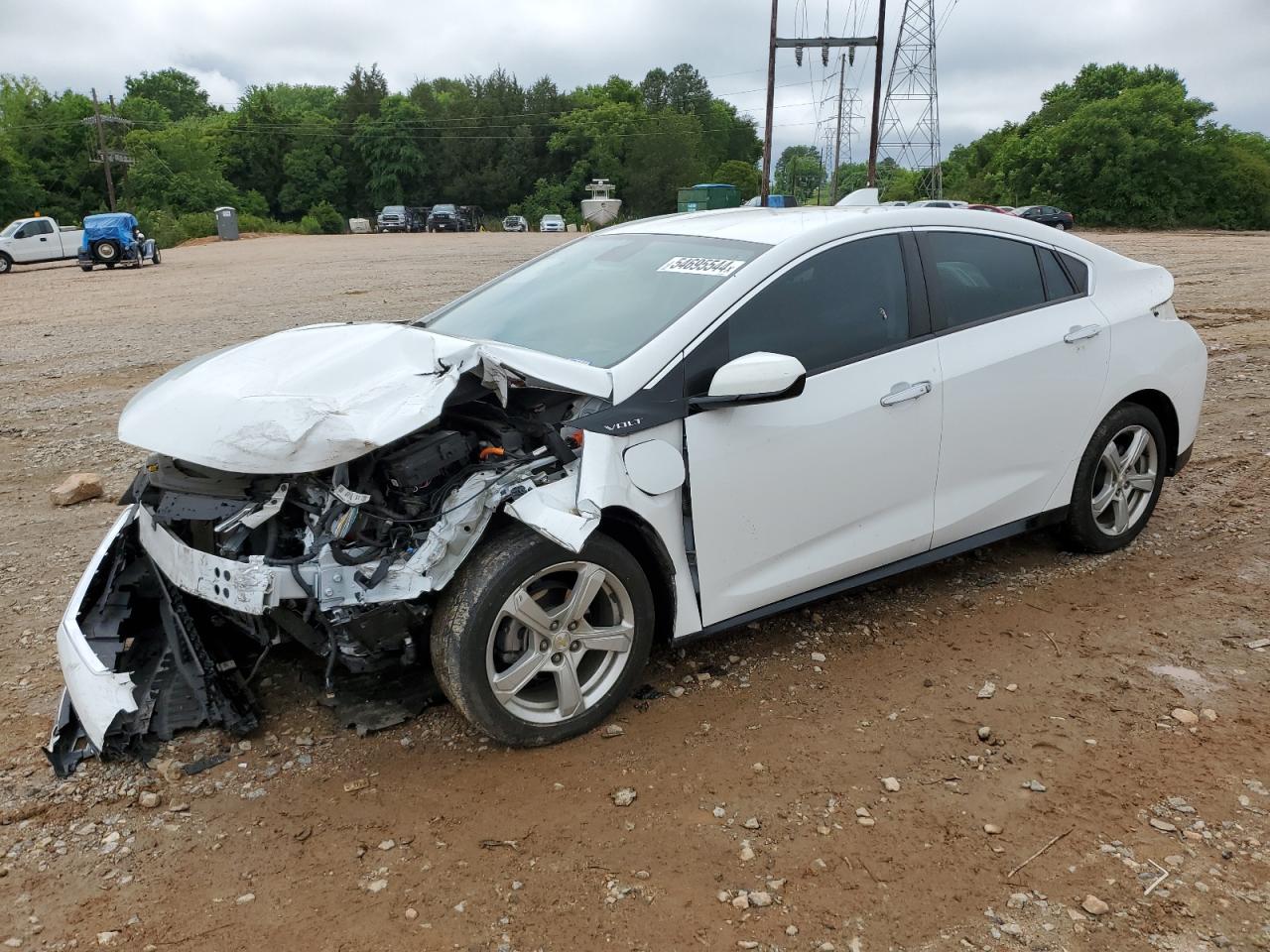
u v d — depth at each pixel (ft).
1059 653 12.64
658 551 10.87
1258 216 196.75
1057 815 9.48
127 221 100.42
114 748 10.19
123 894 8.57
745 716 11.27
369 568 9.56
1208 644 12.74
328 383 10.24
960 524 13.35
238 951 7.91
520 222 241.76
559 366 10.94
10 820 9.54
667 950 7.86
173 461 11.18
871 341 12.28
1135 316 14.98
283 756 10.58
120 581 11.53
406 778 10.18
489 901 8.43
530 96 341.00
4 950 7.93
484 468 9.99
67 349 40.45
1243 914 8.15
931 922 8.14
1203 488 18.65
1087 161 199.31
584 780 10.10
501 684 10.15
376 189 323.37
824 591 12.46
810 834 9.25
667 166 328.90
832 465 11.80
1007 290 13.79
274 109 324.39
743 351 11.34
